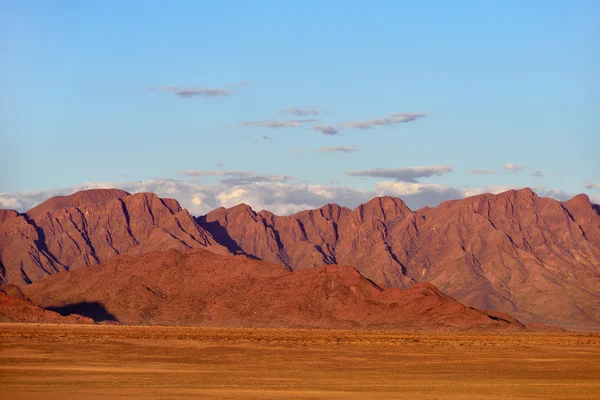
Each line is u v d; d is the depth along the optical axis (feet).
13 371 333.42
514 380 322.34
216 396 258.78
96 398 253.03
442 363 402.93
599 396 273.33
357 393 269.85
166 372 336.49
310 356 436.76
